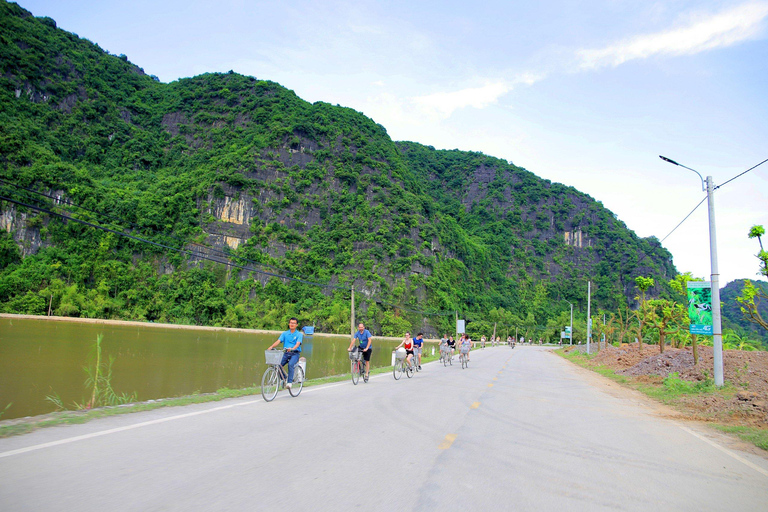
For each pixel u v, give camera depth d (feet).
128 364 100.89
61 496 11.78
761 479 16.79
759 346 118.32
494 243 602.03
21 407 51.42
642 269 534.37
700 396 38.01
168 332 242.78
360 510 11.94
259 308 357.41
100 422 21.35
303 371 34.35
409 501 12.82
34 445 16.60
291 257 404.16
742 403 31.89
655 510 13.05
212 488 12.99
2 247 328.90
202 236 386.11
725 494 14.84
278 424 22.44
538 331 453.58
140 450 16.58
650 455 19.77
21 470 13.70
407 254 419.13
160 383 75.36
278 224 420.36
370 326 353.72
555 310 539.29
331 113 522.06
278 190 434.30
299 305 369.91
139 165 487.61
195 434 19.51
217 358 120.16
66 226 353.10
